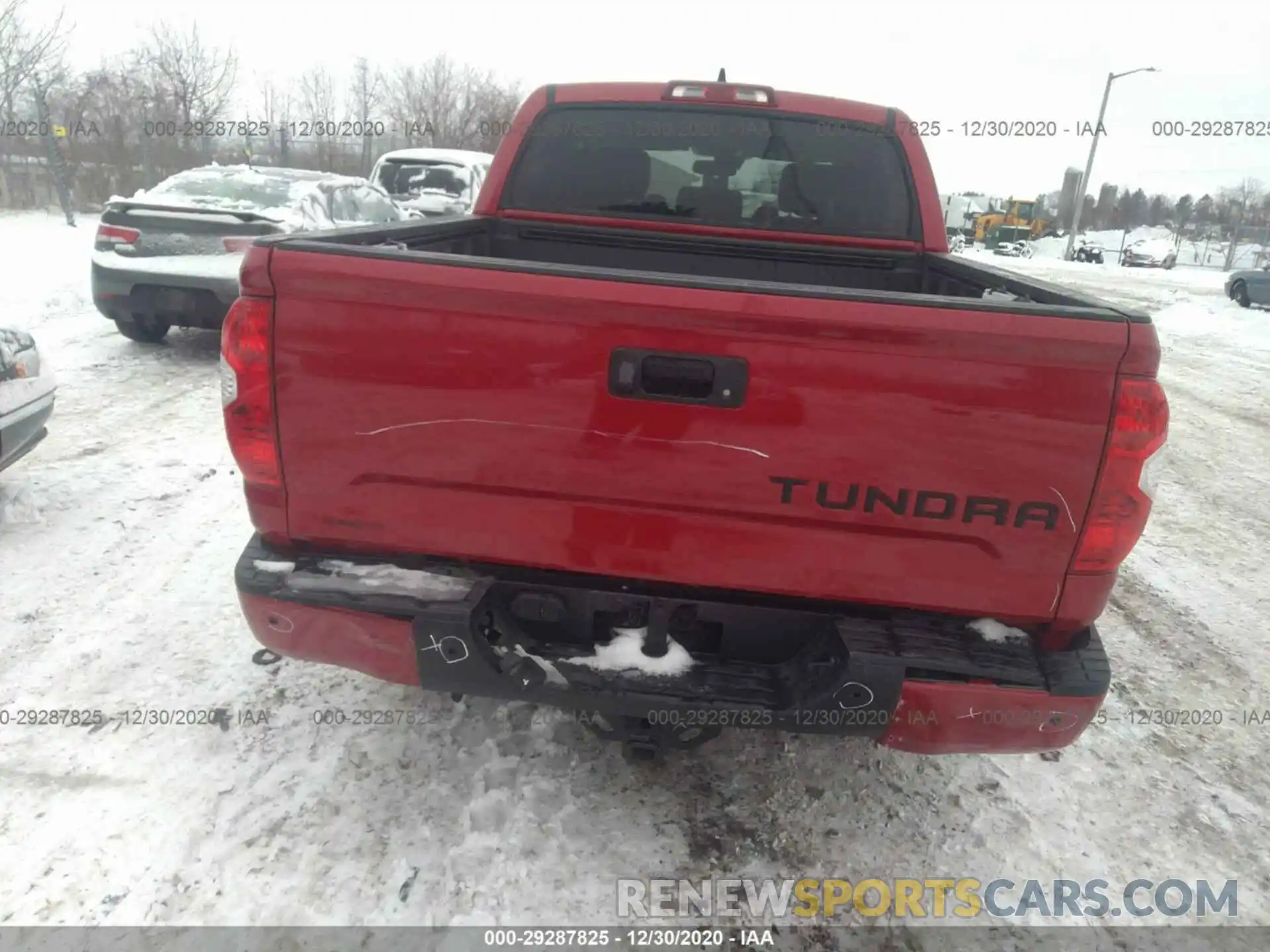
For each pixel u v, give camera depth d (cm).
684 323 185
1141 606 421
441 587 213
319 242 201
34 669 306
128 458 506
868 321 181
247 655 322
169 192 734
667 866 239
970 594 198
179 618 344
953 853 252
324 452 204
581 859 238
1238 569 473
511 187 370
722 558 202
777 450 191
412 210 1073
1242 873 252
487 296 187
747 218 366
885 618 209
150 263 664
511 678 211
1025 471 186
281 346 197
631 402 191
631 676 212
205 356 736
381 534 212
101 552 394
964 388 183
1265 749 311
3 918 210
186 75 2355
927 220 361
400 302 191
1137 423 182
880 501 192
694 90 352
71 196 2227
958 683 199
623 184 367
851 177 359
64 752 266
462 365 193
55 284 1008
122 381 653
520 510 204
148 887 221
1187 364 1142
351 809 250
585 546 205
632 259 373
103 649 320
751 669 216
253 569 218
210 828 240
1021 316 179
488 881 229
